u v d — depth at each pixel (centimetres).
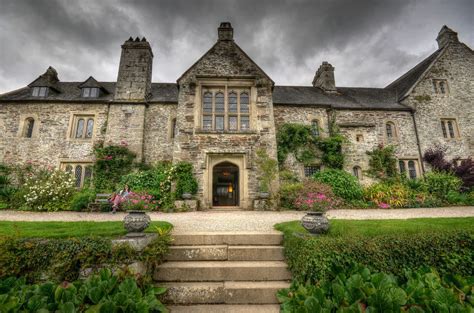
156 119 1279
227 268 354
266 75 1090
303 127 1268
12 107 1266
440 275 313
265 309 300
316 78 1748
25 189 995
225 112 1042
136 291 262
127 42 1354
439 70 1481
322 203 745
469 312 211
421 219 512
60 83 1498
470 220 491
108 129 1222
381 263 309
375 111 1386
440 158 1298
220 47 1133
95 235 353
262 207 912
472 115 1424
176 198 921
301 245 330
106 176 1142
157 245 361
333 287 250
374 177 1223
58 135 1245
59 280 301
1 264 298
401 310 219
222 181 1320
